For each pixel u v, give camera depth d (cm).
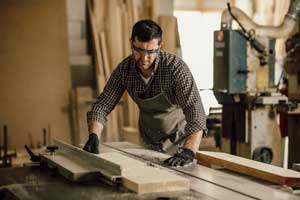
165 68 248
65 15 499
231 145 400
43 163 242
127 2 524
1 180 213
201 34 620
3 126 464
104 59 512
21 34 484
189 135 240
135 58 238
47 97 495
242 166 219
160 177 192
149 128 284
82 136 499
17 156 445
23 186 201
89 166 218
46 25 492
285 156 430
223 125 407
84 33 523
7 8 478
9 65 481
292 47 362
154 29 225
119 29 518
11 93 482
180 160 228
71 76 516
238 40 378
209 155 243
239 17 387
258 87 387
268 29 386
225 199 176
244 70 381
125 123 519
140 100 268
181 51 570
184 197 179
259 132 380
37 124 491
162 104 266
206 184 198
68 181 208
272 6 630
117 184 195
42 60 492
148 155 254
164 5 552
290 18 384
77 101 502
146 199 177
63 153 249
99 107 259
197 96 244
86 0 519
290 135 371
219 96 397
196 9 614
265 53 385
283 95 378
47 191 192
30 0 486
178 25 585
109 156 228
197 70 623
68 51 502
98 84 508
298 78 357
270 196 180
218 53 387
